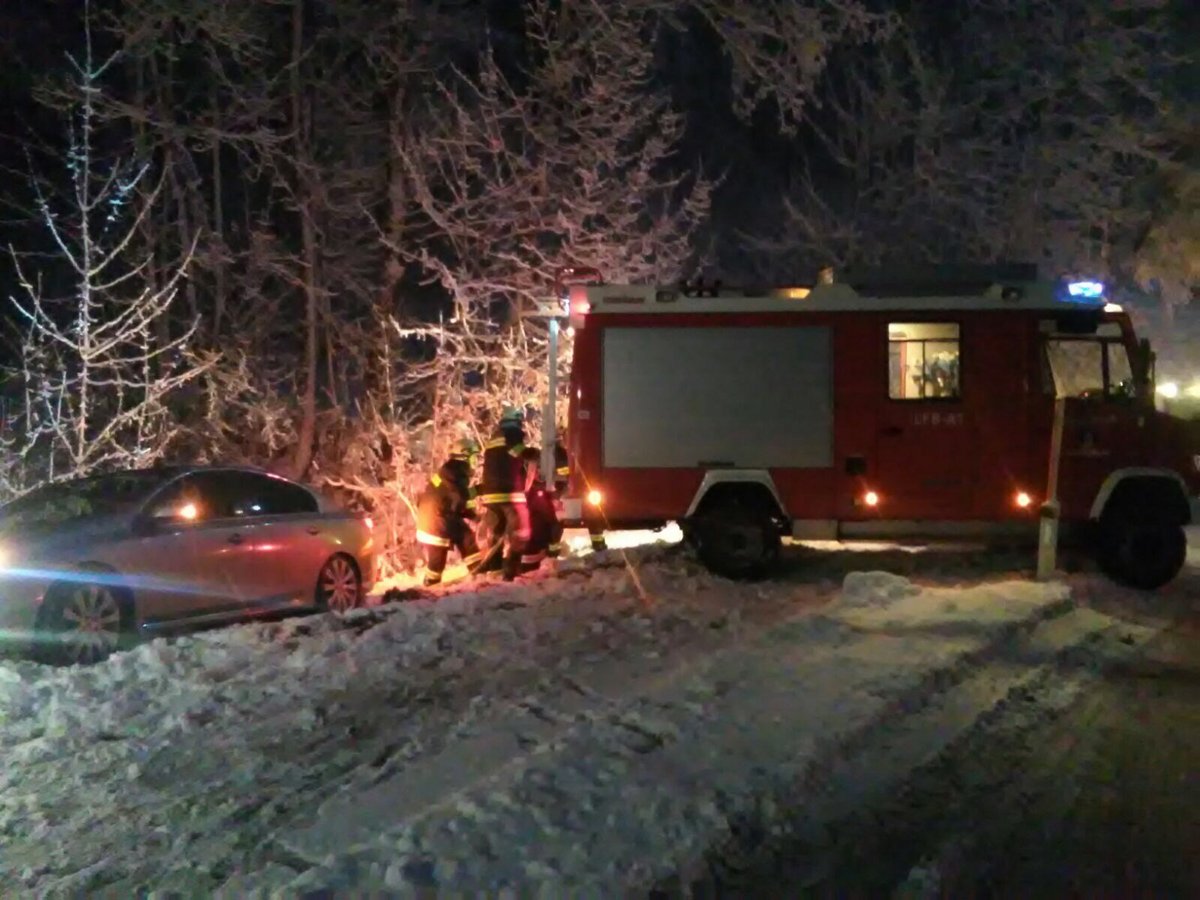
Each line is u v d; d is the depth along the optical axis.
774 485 12.92
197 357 19.41
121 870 5.47
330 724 7.53
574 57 19.61
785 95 18.70
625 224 19.84
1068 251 25.72
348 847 5.50
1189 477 13.09
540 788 5.98
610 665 8.91
